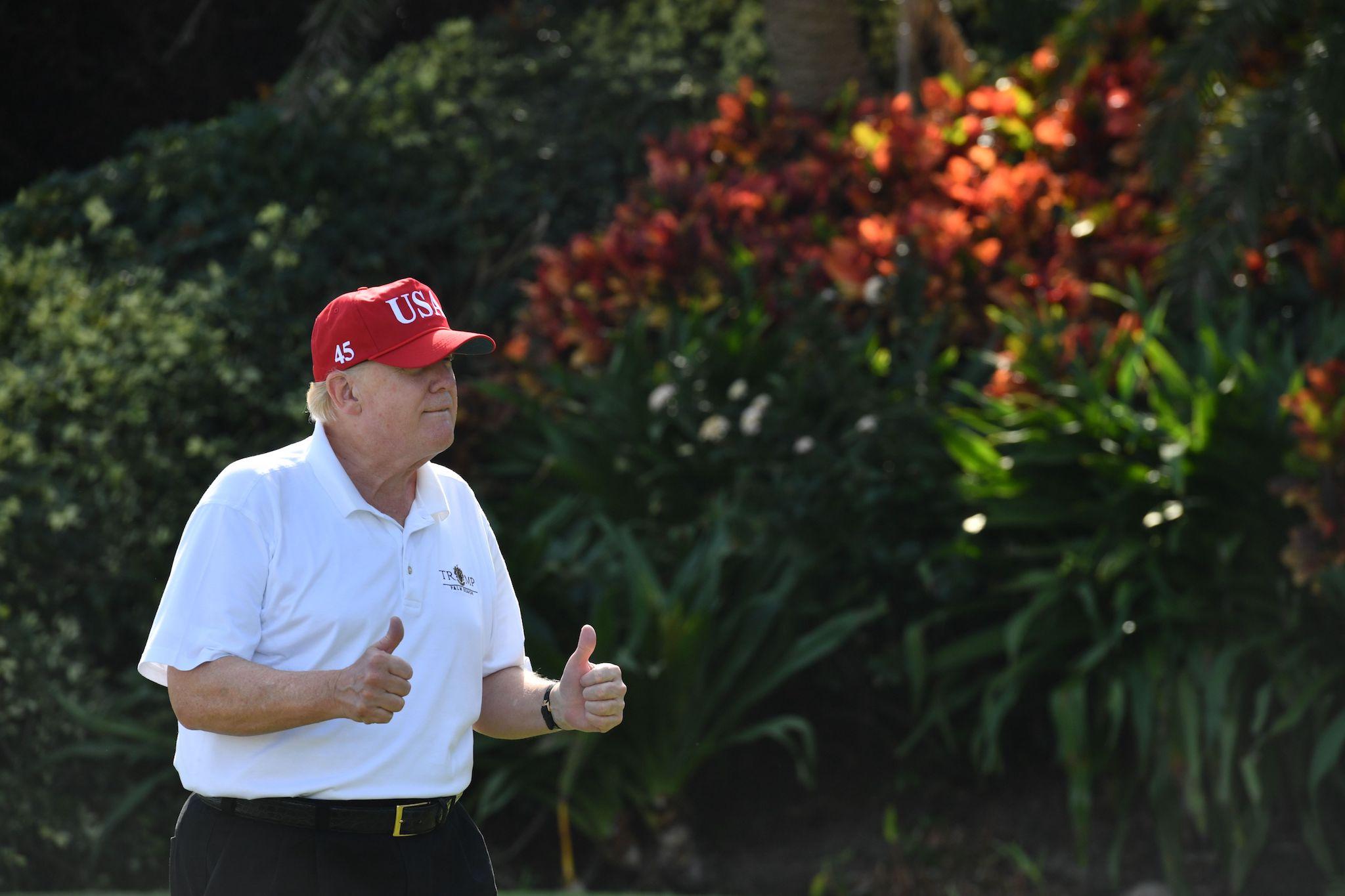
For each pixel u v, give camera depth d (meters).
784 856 22.52
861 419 24.05
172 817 22.53
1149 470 21.95
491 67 38.31
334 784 9.16
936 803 23.27
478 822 23.19
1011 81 32.34
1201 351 23.69
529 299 35.06
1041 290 26.11
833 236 29.55
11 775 21.52
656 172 32.00
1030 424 22.64
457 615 9.84
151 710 22.94
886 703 24.19
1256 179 25.66
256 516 9.23
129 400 24.84
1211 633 21.03
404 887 9.39
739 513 23.45
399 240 33.38
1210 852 21.14
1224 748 19.44
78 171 43.09
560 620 23.23
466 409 27.94
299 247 30.28
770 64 40.59
